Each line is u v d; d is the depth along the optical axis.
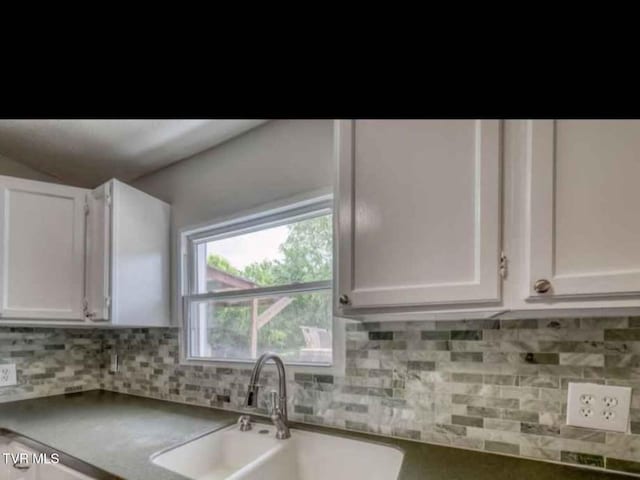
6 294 1.61
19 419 1.50
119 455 1.09
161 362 1.93
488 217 0.80
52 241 1.74
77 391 2.12
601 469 0.90
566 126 0.74
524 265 0.76
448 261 0.84
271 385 1.49
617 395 0.89
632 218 0.68
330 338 1.46
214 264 1.90
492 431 1.03
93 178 2.29
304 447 1.24
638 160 0.68
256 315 1.70
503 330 1.04
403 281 0.90
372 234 0.95
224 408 1.64
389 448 1.11
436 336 1.13
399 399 1.18
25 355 1.95
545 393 0.97
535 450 0.98
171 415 1.54
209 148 1.89
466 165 0.84
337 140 1.04
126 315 1.74
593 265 0.70
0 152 1.93
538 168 0.75
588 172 0.71
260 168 1.68
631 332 0.89
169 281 1.97
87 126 1.65
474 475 0.89
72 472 1.08
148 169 2.15
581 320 0.94
